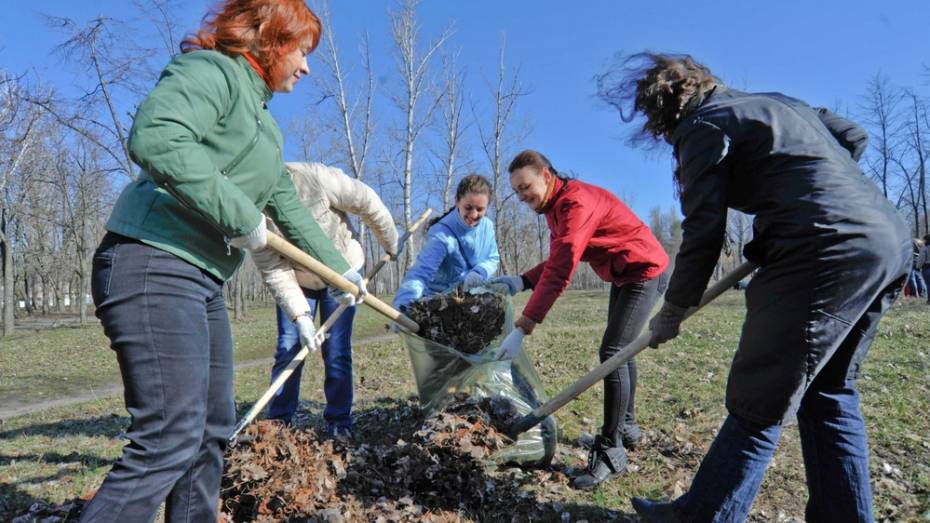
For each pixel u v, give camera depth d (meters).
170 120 1.72
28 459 3.92
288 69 2.12
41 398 8.11
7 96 17.98
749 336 2.10
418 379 3.83
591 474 3.17
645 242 3.25
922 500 2.73
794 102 2.19
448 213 4.35
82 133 12.61
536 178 3.18
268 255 2.67
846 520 2.18
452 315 3.74
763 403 2.03
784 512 2.73
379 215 3.74
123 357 1.83
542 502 2.92
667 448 3.61
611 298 3.55
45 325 27.48
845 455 2.19
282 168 2.21
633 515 2.82
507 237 33.66
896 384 4.66
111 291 1.83
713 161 2.06
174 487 2.16
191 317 1.92
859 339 2.16
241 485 2.64
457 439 2.92
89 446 4.23
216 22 2.02
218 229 1.88
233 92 1.92
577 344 7.97
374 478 2.86
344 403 3.79
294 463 2.75
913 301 14.99
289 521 2.53
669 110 2.31
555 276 3.17
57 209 30.61
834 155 2.04
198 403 1.93
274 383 2.93
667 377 5.49
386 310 3.33
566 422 4.24
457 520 2.64
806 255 1.97
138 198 1.88
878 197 2.02
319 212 3.49
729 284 2.39
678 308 2.24
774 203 2.04
